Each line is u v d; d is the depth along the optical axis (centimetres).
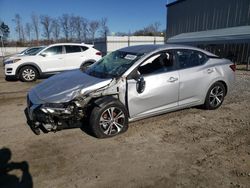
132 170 310
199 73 495
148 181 287
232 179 291
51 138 402
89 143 384
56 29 5991
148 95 425
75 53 1050
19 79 1046
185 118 496
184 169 312
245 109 561
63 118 372
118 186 278
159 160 333
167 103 457
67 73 500
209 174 301
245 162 328
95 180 290
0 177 296
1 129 443
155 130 434
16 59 968
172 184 282
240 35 1616
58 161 332
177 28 2662
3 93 759
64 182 286
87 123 419
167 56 458
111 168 314
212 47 2028
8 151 359
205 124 464
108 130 399
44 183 284
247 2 1791
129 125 456
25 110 564
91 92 386
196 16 2348
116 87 399
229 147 371
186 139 399
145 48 471
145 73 429
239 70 1366
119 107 400
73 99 377
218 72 528
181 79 464
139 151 358
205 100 530
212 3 2128
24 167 317
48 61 1000
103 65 475
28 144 381
